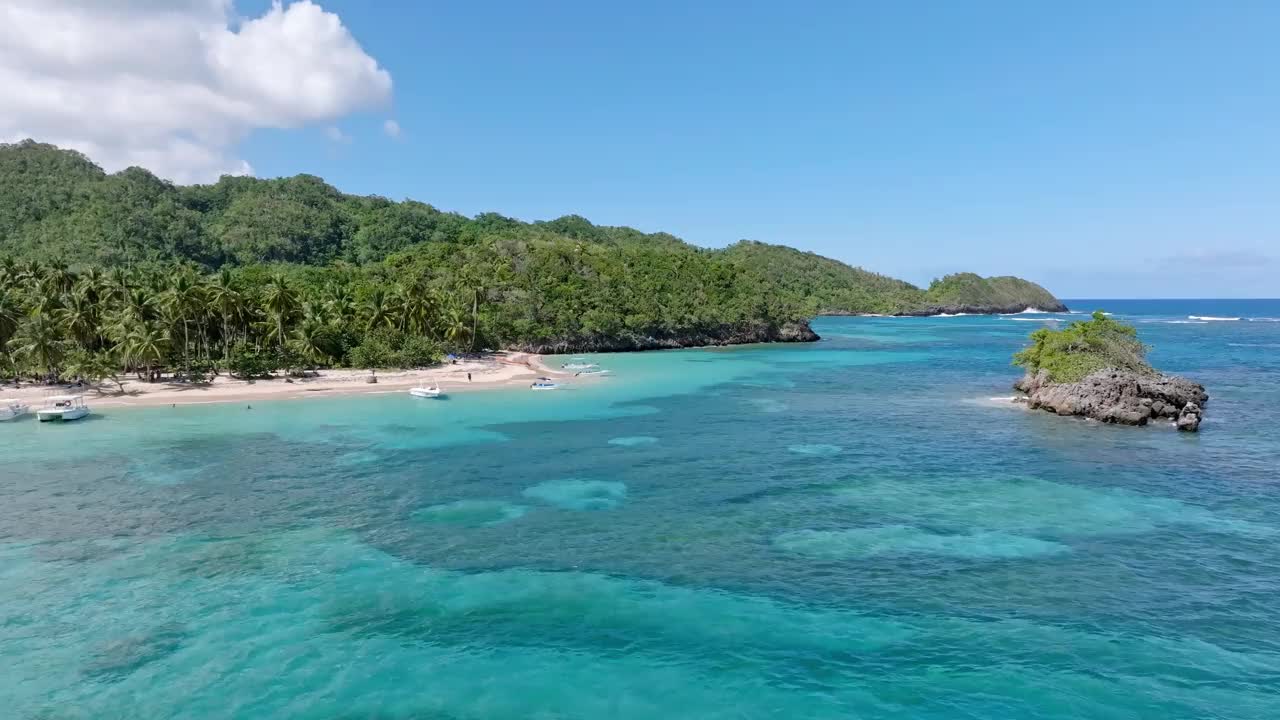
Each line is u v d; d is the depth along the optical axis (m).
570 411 75.38
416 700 22.66
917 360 132.75
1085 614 27.72
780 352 155.75
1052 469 48.72
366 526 38.47
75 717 21.89
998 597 29.19
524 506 41.75
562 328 156.12
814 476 47.66
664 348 170.62
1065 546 34.56
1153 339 168.00
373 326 115.25
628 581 31.25
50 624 27.62
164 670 24.42
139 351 85.69
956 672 23.89
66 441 60.22
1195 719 21.20
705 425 66.75
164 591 30.48
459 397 85.88
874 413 72.56
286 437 61.81
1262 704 21.94
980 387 92.88
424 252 199.12
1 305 85.12
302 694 23.00
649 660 24.89
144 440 60.62
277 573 32.34
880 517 39.06
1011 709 21.81
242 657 25.22
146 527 38.41
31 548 35.34
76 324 88.00
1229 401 75.75
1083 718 21.34
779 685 23.31
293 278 161.12
